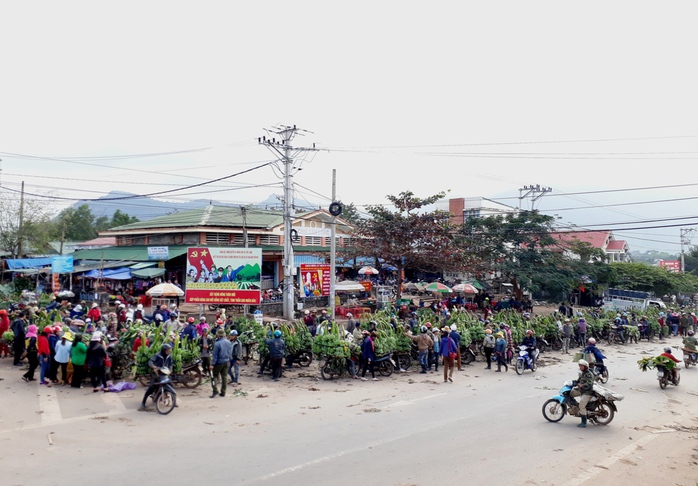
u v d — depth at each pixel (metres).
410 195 33.88
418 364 20.97
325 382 16.92
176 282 37.72
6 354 18.98
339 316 32.28
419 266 35.44
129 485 8.05
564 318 28.86
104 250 42.78
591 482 8.90
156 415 12.27
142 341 14.92
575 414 12.64
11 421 11.41
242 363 19.95
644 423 13.09
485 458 9.82
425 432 11.40
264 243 40.78
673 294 63.38
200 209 44.91
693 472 9.67
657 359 17.78
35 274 40.69
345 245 42.47
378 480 8.51
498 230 41.22
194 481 8.26
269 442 10.39
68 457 9.29
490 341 20.55
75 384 14.71
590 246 46.56
